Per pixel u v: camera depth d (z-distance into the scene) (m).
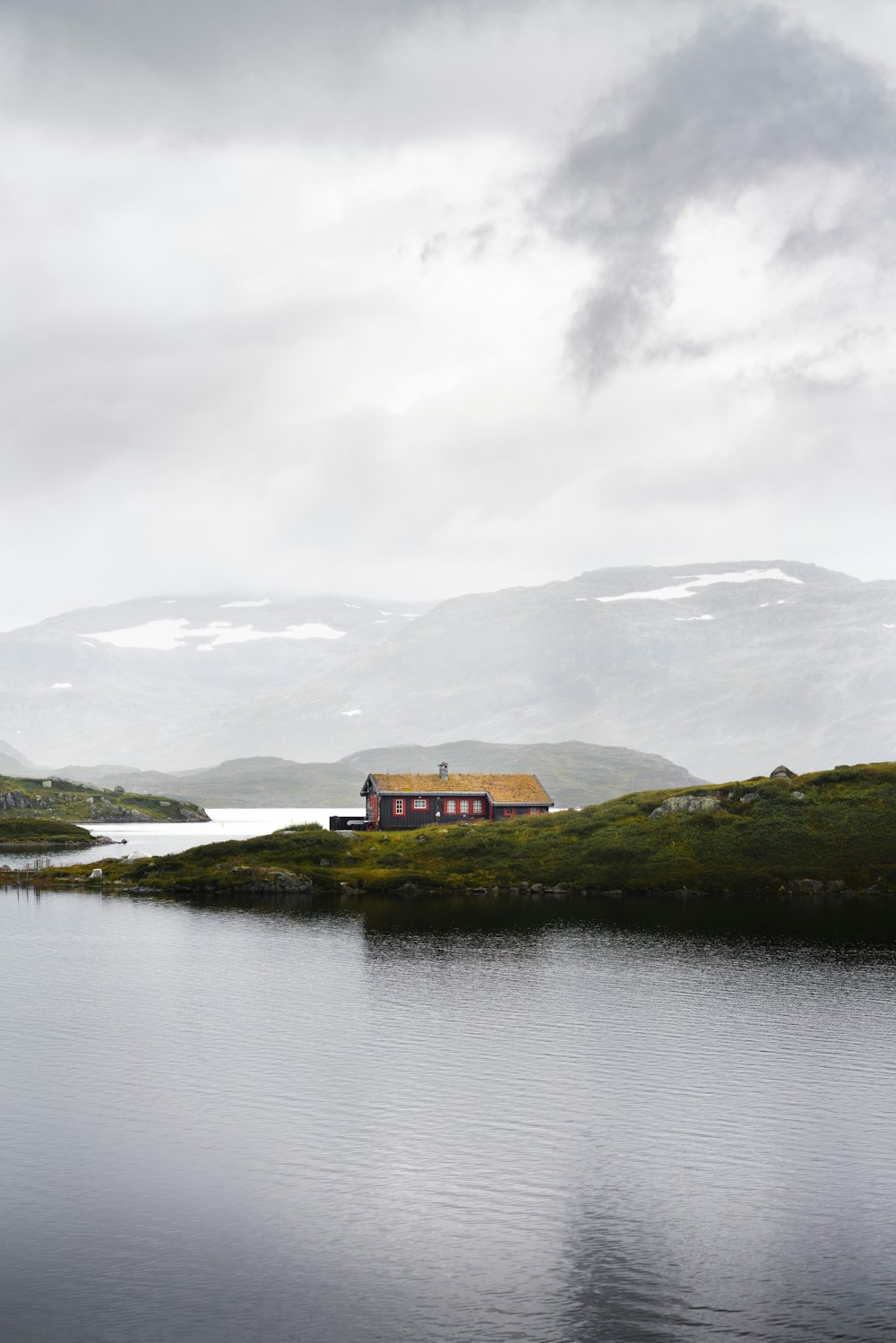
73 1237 34.94
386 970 69.81
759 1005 60.47
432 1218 36.12
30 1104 45.69
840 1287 32.12
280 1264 33.38
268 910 95.25
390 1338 29.56
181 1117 44.22
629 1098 46.22
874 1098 45.91
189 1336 29.69
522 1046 53.12
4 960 74.06
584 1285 32.28
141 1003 61.94
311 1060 51.22
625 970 69.25
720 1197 37.50
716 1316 30.64
